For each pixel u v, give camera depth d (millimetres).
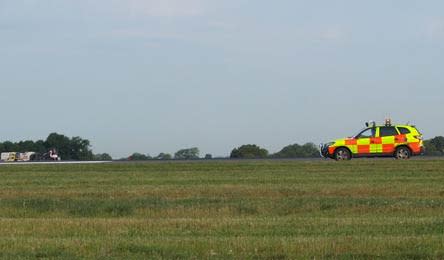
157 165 56094
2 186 42531
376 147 58750
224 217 29391
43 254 20109
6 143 129250
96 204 33344
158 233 23875
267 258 19297
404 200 33094
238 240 21547
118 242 21531
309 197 35062
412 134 58688
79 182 44312
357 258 19094
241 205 32125
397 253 19531
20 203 34125
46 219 28906
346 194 36500
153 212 31531
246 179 44062
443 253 19453
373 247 20109
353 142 59125
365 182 41344
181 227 25141
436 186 38812
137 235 23500
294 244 20641
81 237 23219
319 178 44031
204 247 20547
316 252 19703
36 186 42250
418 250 19734
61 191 39312
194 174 48312
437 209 30016
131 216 31000
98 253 20141
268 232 23766
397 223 25203
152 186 41000
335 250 19875
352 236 22297
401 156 58625
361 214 29797
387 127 59000
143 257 19641
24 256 19906
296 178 44156
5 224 26422
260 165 53688
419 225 24609
